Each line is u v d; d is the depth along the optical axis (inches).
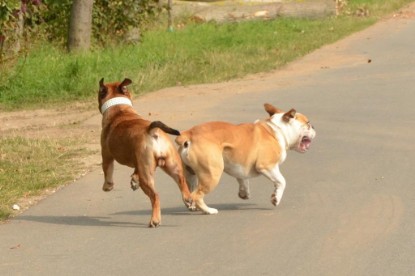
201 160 420.8
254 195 473.7
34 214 456.8
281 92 826.2
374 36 1247.5
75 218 444.1
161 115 730.8
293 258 362.3
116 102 447.2
